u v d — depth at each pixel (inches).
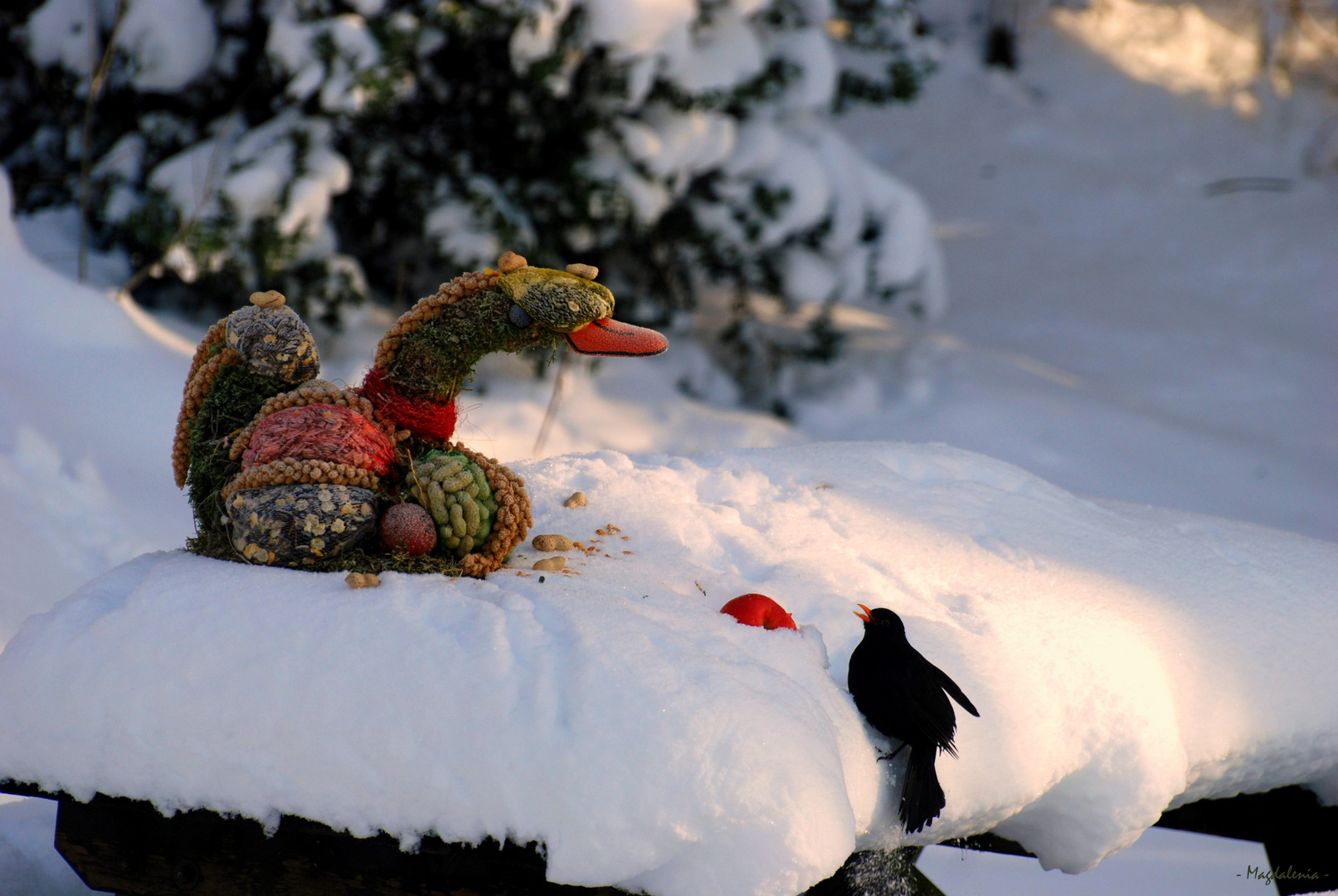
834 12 698.2
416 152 624.1
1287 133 1397.6
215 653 138.3
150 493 376.5
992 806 159.6
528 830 126.0
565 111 613.3
